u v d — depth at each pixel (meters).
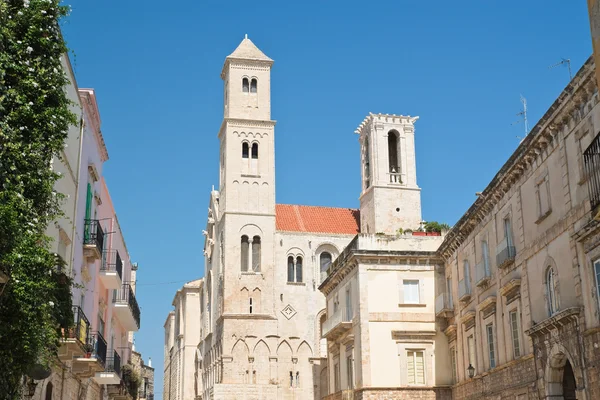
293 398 84.75
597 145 24.09
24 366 20.34
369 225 87.00
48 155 20.42
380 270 48.31
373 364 46.41
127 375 58.41
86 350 32.59
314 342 87.25
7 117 19.19
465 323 42.97
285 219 93.50
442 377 46.38
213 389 83.19
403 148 88.19
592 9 16.91
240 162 91.44
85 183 37.34
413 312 47.75
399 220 84.94
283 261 89.38
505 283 36.03
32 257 19.12
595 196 24.67
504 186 35.78
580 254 27.31
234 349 84.81
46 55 20.59
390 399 45.69
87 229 37.88
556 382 30.02
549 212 30.48
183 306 121.69
